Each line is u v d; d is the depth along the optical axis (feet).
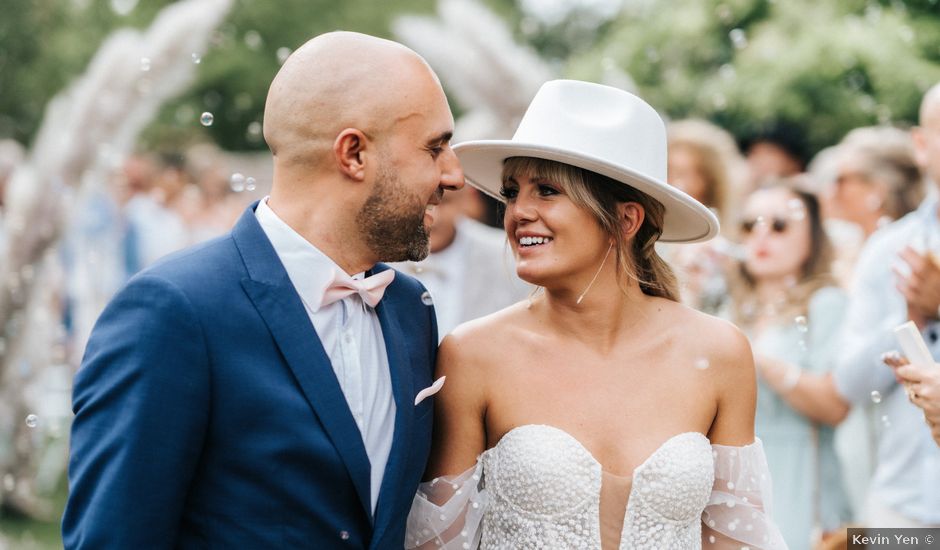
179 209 28.73
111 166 19.57
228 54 44.55
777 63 27.50
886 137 16.25
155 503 6.70
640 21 31.01
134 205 27.91
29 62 39.63
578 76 31.01
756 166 18.75
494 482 8.26
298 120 7.22
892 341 12.33
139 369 6.74
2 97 39.24
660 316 8.66
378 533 7.13
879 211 15.93
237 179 9.37
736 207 15.23
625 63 30.32
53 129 19.49
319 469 6.97
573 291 8.40
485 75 16.44
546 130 8.21
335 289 7.25
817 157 26.27
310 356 7.06
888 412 12.28
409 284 8.11
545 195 8.19
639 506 8.09
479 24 16.88
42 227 18.97
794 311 13.41
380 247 7.35
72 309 24.06
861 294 12.84
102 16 40.68
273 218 7.30
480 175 8.87
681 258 13.93
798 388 12.80
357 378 7.27
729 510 8.50
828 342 13.20
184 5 20.10
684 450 8.14
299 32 47.06
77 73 39.47
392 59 7.29
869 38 26.84
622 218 8.41
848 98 27.09
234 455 6.92
